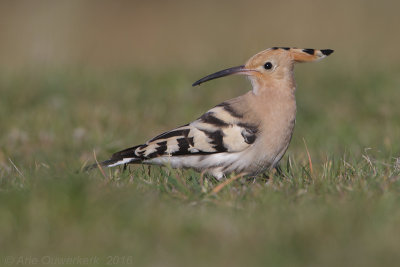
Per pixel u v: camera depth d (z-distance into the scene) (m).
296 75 20.67
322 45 30.12
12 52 31.27
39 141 14.93
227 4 39.34
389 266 6.77
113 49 33.12
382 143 13.85
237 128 10.39
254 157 10.48
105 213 8.17
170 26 36.69
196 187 9.47
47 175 9.95
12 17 37.47
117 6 39.56
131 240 7.68
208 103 17.92
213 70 21.58
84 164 10.94
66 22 36.72
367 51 27.14
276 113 10.59
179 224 7.94
